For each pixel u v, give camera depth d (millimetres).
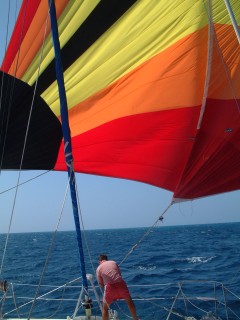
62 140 6754
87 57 6930
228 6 4723
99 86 7008
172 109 6844
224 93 6695
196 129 6852
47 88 6879
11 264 30859
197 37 6578
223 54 6586
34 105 6512
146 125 6949
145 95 6926
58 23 6820
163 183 7387
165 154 7078
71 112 7102
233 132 6637
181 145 6938
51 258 35625
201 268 23547
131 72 6879
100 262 6840
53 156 6734
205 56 6648
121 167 7387
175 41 6652
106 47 6867
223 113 6703
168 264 26906
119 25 6762
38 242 82812
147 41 6738
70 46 6875
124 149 7191
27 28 6777
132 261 30297
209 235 80312
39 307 12984
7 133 6363
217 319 7613
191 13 6473
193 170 6902
